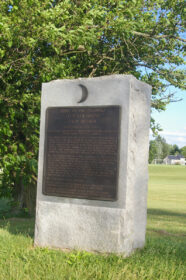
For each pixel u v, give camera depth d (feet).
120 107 19.81
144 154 21.53
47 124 21.83
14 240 22.36
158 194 85.81
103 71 39.50
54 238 21.16
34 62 30.17
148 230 31.14
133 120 20.03
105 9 33.35
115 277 15.47
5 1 27.99
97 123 20.35
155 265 17.56
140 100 20.99
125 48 39.52
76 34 29.53
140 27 35.96
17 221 34.53
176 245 22.52
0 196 34.94
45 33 27.12
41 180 21.84
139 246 21.25
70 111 21.20
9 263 17.28
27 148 35.27
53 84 21.95
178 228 33.88
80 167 20.61
